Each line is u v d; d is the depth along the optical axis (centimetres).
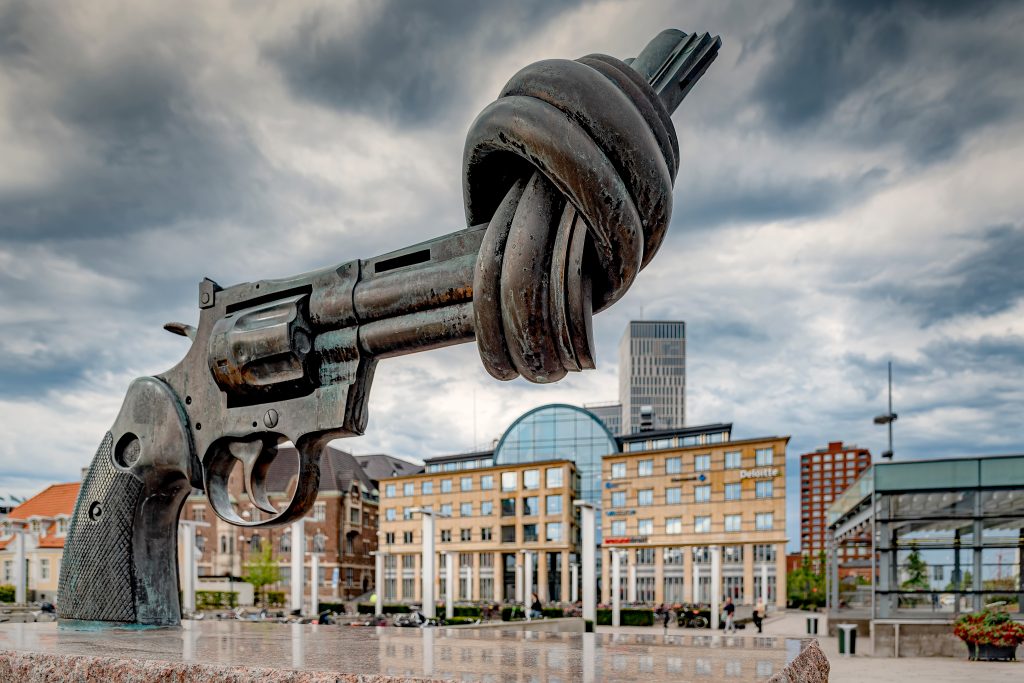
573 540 6303
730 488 5462
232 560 6631
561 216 283
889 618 1653
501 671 220
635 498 5819
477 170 317
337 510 6950
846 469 15538
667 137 296
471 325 331
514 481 6475
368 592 7250
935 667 1337
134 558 427
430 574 2517
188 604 2944
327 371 366
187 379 415
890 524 1694
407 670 220
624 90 288
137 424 425
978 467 1606
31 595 4628
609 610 3806
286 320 362
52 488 5097
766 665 238
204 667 237
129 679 250
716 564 3416
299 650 286
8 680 287
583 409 6575
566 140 266
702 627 3453
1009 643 1452
